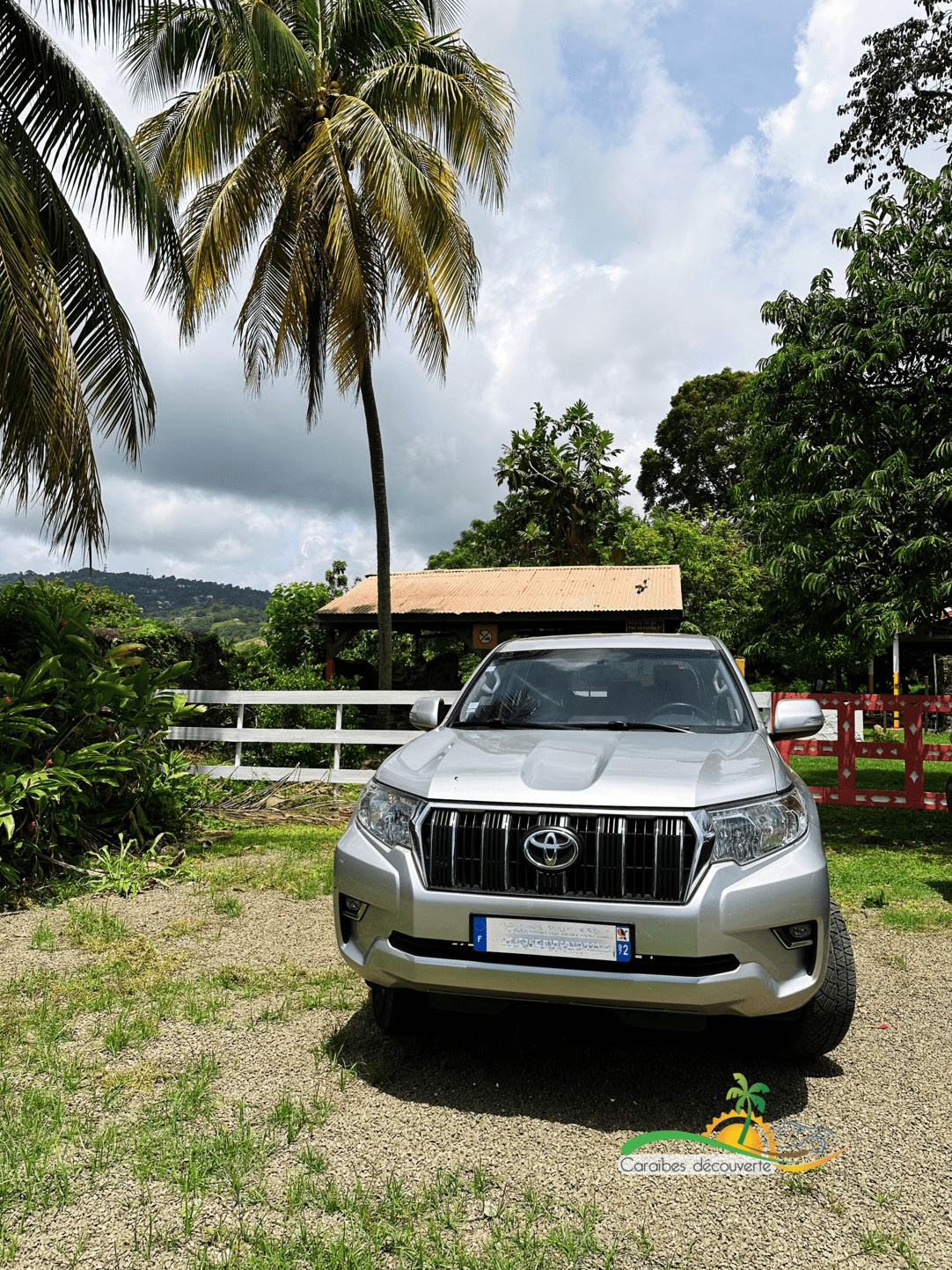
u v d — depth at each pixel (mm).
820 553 8094
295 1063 3170
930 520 7582
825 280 8805
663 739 3410
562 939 2695
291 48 9594
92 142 8055
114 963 4188
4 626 6594
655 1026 2783
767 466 8875
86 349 8422
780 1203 2328
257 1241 2117
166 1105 2824
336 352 11773
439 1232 2182
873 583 8070
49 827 5805
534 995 2742
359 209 12805
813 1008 3018
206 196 13172
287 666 19078
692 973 2631
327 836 7531
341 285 11516
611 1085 3035
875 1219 2256
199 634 13398
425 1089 2992
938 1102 2910
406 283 11375
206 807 8273
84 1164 2477
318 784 9375
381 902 2938
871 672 21953
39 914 5105
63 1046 3273
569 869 2750
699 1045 3381
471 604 18062
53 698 6285
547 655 4453
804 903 2723
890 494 7633
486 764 3133
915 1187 2400
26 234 6684
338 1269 2018
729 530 31016
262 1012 3615
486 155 12852
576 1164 2520
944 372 7770
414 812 2979
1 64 7820
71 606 6586
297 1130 2680
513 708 4008
